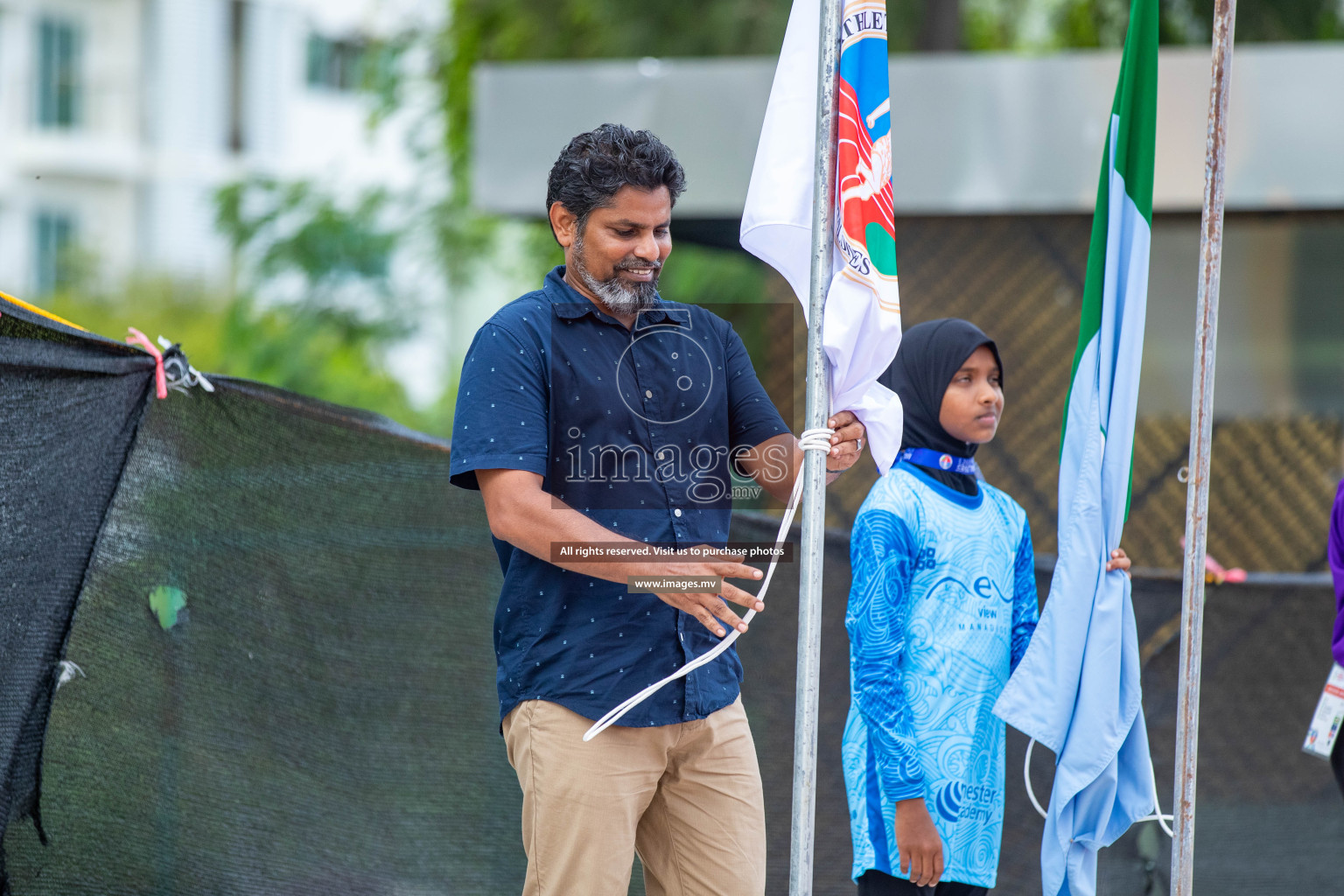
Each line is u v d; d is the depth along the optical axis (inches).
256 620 342.0
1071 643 301.6
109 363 307.7
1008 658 314.3
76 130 2645.2
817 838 398.6
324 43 2787.9
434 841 361.7
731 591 246.4
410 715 363.3
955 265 727.1
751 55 1403.8
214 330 1830.7
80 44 2659.9
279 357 1763.0
